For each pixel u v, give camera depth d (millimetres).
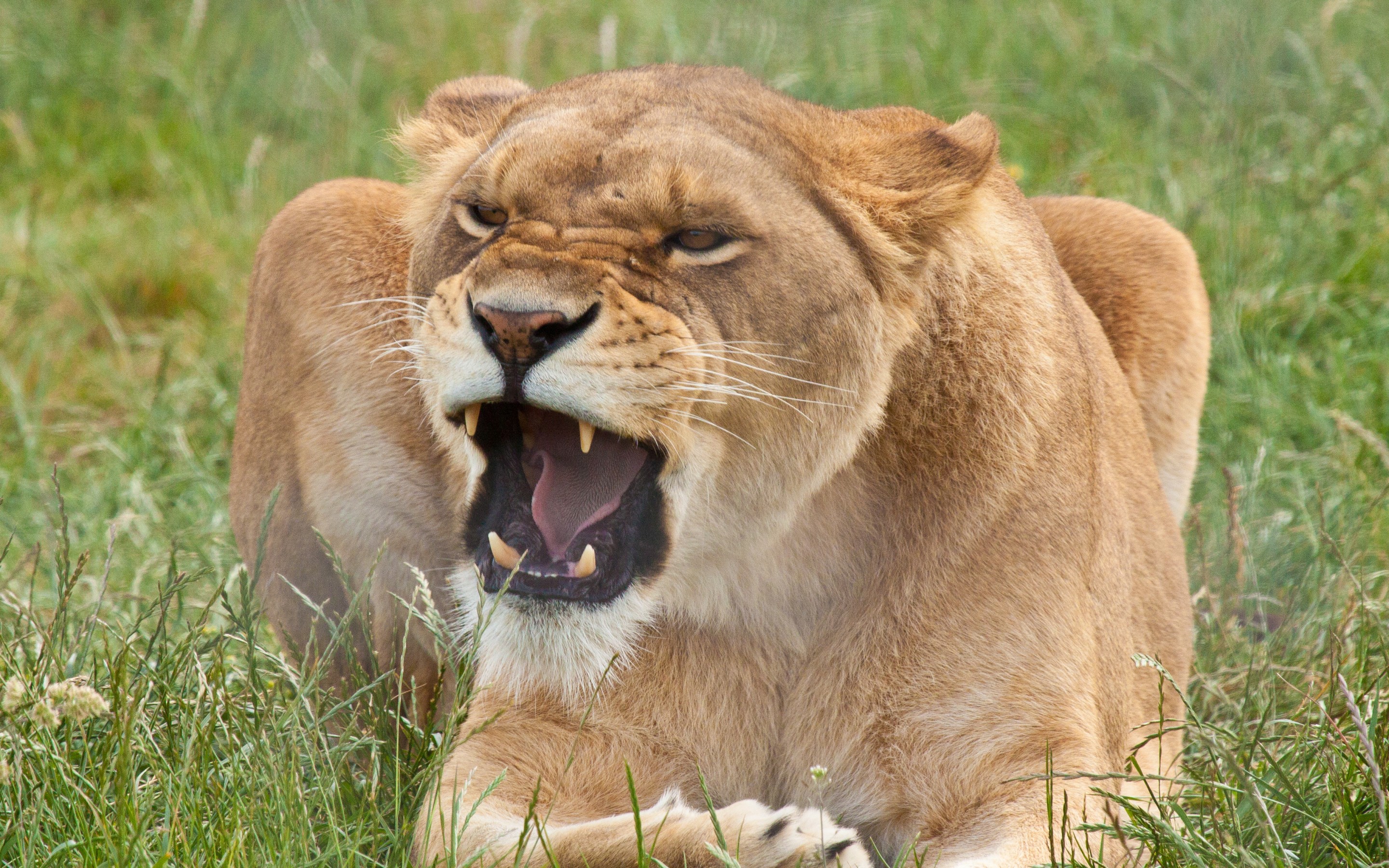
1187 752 7562
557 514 6082
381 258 7672
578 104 6430
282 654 7840
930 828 6211
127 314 14273
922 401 6355
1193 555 9211
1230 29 15430
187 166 16641
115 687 6066
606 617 5934
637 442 5906
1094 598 6629
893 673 6324
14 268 14352
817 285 6035
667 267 5852
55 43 18734
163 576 9289
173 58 18594
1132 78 16297
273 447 7836
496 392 5664
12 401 12578
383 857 6152
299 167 16344
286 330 7770
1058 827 5883
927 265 6285
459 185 6371
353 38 18562
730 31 17156
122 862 5383
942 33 17500
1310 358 11875
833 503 6438
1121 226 9047
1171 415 8938
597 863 5520
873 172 6387
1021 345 6523
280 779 5848
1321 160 14023
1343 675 7406
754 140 6191
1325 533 7977
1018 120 16062
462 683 5930
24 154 17062
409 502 7461
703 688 6449
